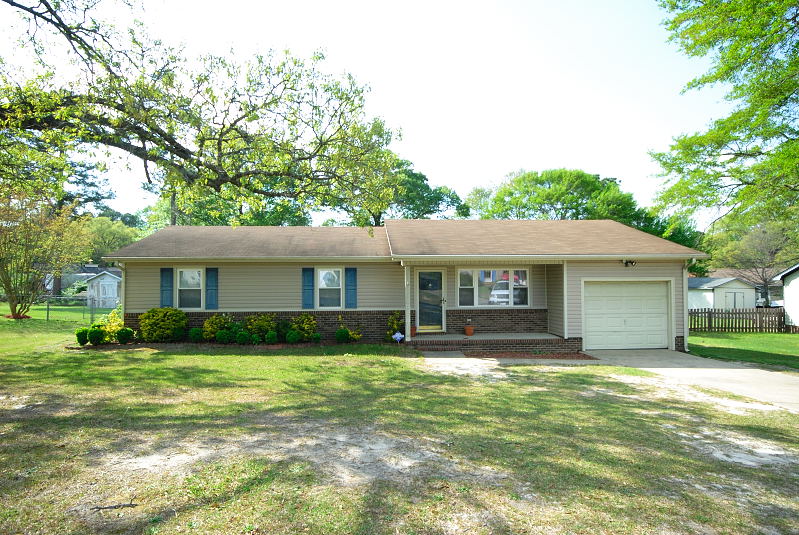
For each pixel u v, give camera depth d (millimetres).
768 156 15969
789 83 13930
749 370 11672
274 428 6434
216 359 12391
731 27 14422
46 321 23250
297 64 11555
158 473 4785
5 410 7254
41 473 4766
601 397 8625
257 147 11172
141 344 14797
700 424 6926
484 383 9797
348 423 6711
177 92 10523
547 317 16359
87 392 8500
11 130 9938
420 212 37656
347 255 15750
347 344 15320
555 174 41250
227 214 30688
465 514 3980
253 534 3605
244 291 15875
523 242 15734
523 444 5867
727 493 4531
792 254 36688
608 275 14852
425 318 16266
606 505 4207
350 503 4145
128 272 15633
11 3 9570
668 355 14086
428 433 6277
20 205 22938
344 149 12547
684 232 38031
